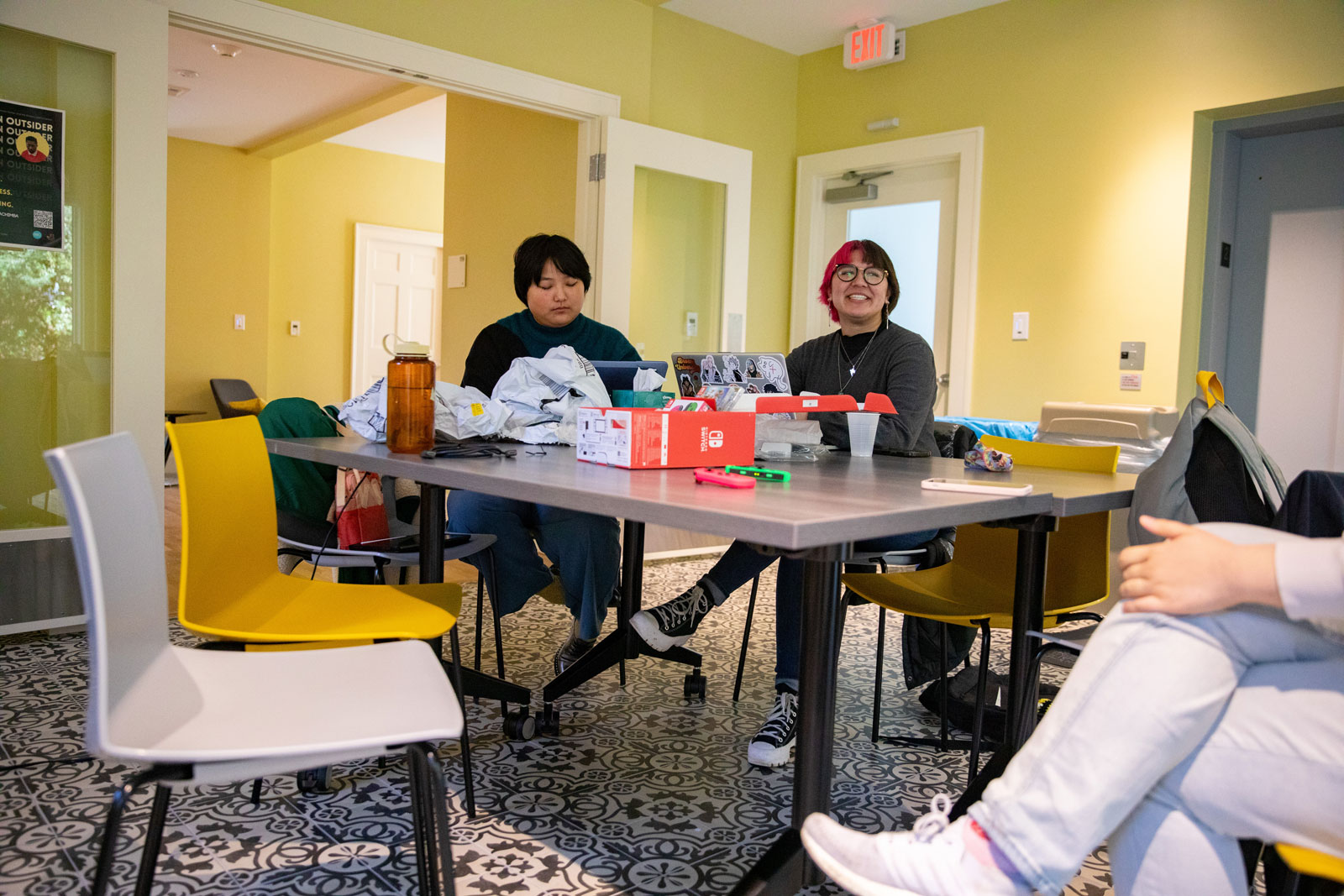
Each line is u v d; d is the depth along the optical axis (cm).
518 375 204
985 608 180
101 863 86
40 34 264
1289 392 373
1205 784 88
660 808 173
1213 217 376
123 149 280
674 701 235
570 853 155
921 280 469
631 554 227
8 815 163
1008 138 423
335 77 530
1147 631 90
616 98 405
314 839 158
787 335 516
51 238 274
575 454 174
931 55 450
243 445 146
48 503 278
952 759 202
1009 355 428
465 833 162
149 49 282
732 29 464
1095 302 398
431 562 184
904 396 229
